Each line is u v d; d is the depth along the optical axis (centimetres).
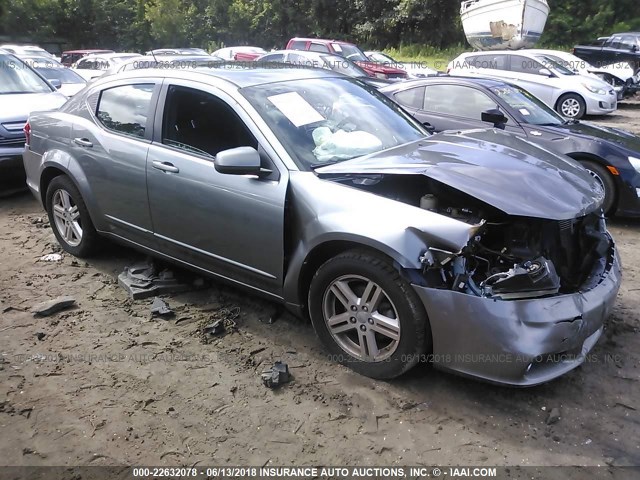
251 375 336
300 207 332
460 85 766
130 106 430
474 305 284
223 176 360
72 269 480
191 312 407
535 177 325
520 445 281
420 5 3472
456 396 315
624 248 571
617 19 3469
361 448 279
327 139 369
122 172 420
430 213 299
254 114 360
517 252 306
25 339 373
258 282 366
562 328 286
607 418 300
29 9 3631
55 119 484
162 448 279
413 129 425
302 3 3800
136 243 439
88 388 323
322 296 334
